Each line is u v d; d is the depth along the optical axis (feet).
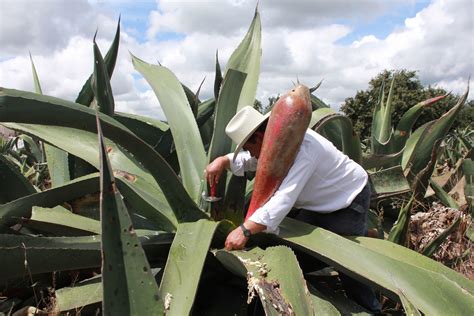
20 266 6.64
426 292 6.30
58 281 8.31
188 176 9.38
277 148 7.22
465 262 11.25
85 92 10.91
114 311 4.56
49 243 7.07
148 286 4.76
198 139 9.80
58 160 10.74
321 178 7.90
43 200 8.23
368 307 8.11
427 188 14.17
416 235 11.62
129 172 9.62
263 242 8.07
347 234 8.33
